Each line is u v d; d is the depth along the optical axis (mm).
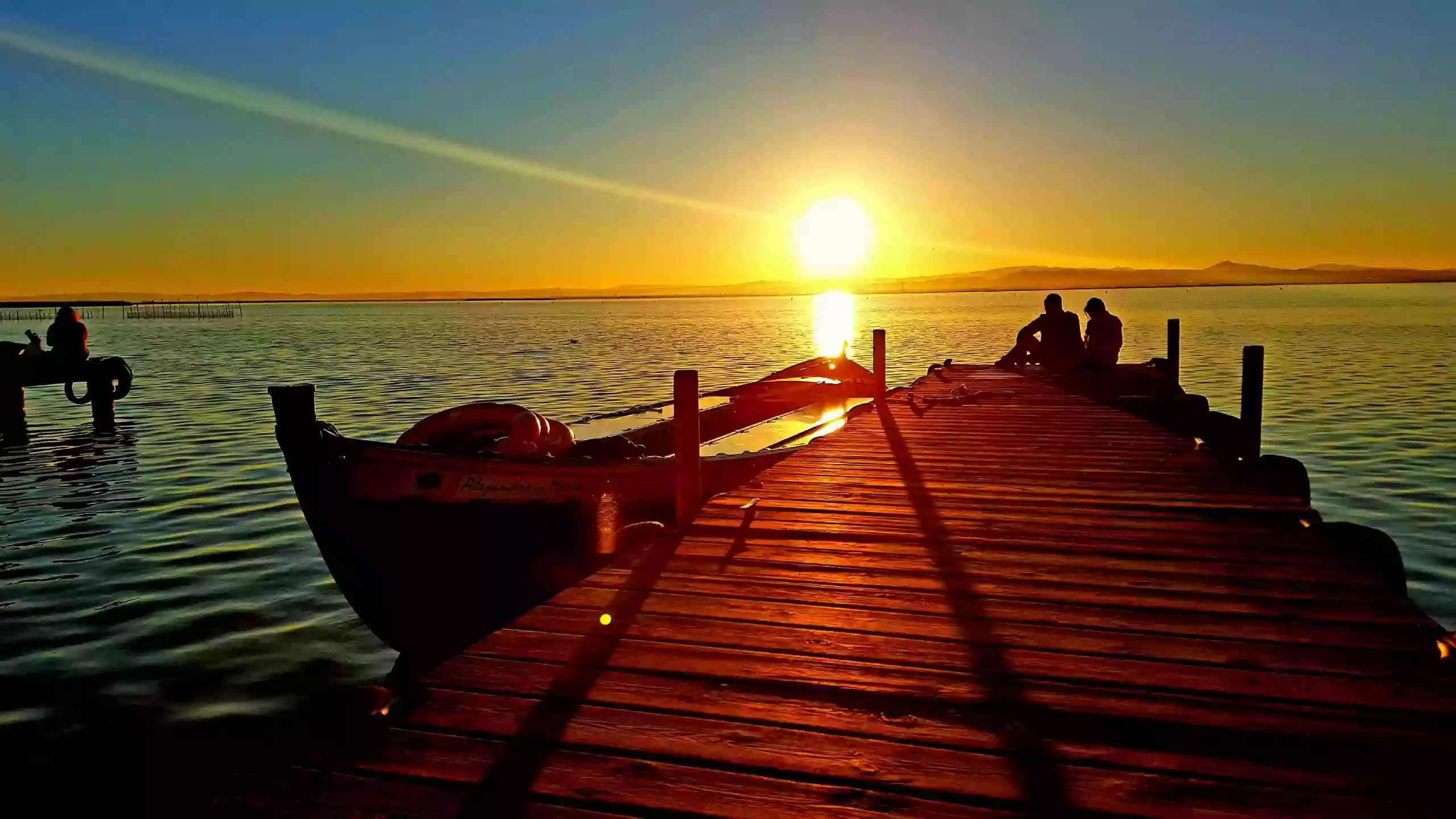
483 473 7207
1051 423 11383
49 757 5793
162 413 23938
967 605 4629
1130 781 2891
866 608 4605
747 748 3135
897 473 8203
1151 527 6156
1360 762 2982
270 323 129000
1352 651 3945
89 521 12117
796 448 9961
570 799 2811
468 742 3180
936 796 2822
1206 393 25109
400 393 28641
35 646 7680
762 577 5129
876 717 3379
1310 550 5562
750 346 54844
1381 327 62375
